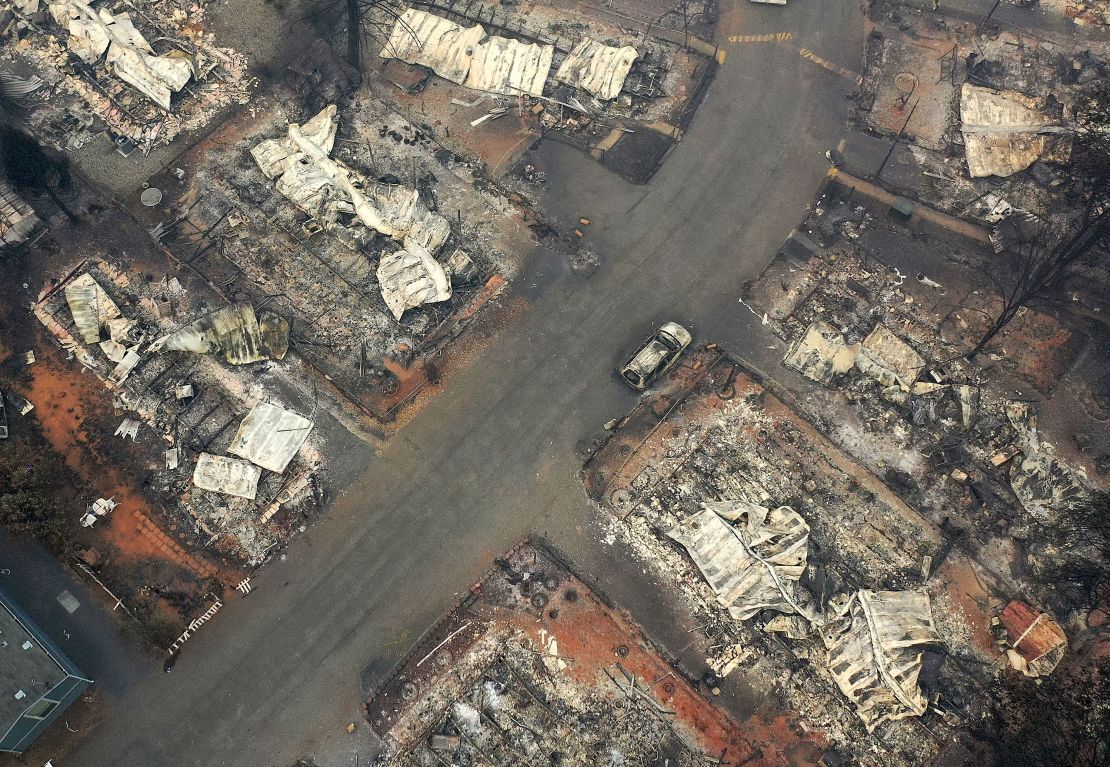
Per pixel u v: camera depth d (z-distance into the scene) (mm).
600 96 47844
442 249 43250
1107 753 32062
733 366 41281
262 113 47406
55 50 48625
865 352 40875
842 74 49469
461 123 47500
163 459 38594
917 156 46875
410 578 36875
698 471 38875
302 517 37812
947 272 43562
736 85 49094
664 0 51062
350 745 34000
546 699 34719
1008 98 47656
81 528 37188
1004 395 40344
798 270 43688
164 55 48281
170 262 42938
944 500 38406
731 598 35750
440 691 34812
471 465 39031
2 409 38906
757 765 33719
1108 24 50375
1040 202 44906
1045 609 36094
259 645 35594
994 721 34062
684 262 43812
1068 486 37719
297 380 40406
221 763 33688
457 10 51094
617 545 37500
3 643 32531
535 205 45156
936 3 50812
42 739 33656
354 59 48000
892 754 33750
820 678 34906
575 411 40219
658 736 34125
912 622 34906
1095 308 41938
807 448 39375
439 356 41312
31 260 42812
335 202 43875
